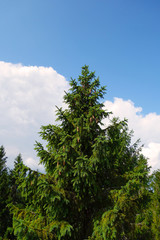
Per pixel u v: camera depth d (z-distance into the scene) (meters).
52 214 6.92
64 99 8.95
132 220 6.98
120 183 7.80
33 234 5.69
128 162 10.41
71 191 7.59
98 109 7.95
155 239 13.82
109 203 7.23
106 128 8.48
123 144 10.98
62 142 7.39
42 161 7.60
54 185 7.38
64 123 8.56
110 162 8.62
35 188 7.11
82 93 9.66
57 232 6.17
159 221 13.95
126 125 8.09
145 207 7.47
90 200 7.73
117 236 6.23
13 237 21.20
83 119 8.22
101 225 6.02
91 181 7.03
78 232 7.38
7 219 22.88
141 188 7.26
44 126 7.62
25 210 7.46
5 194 24.84
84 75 10.07
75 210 7.38
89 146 8.80
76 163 6.93
